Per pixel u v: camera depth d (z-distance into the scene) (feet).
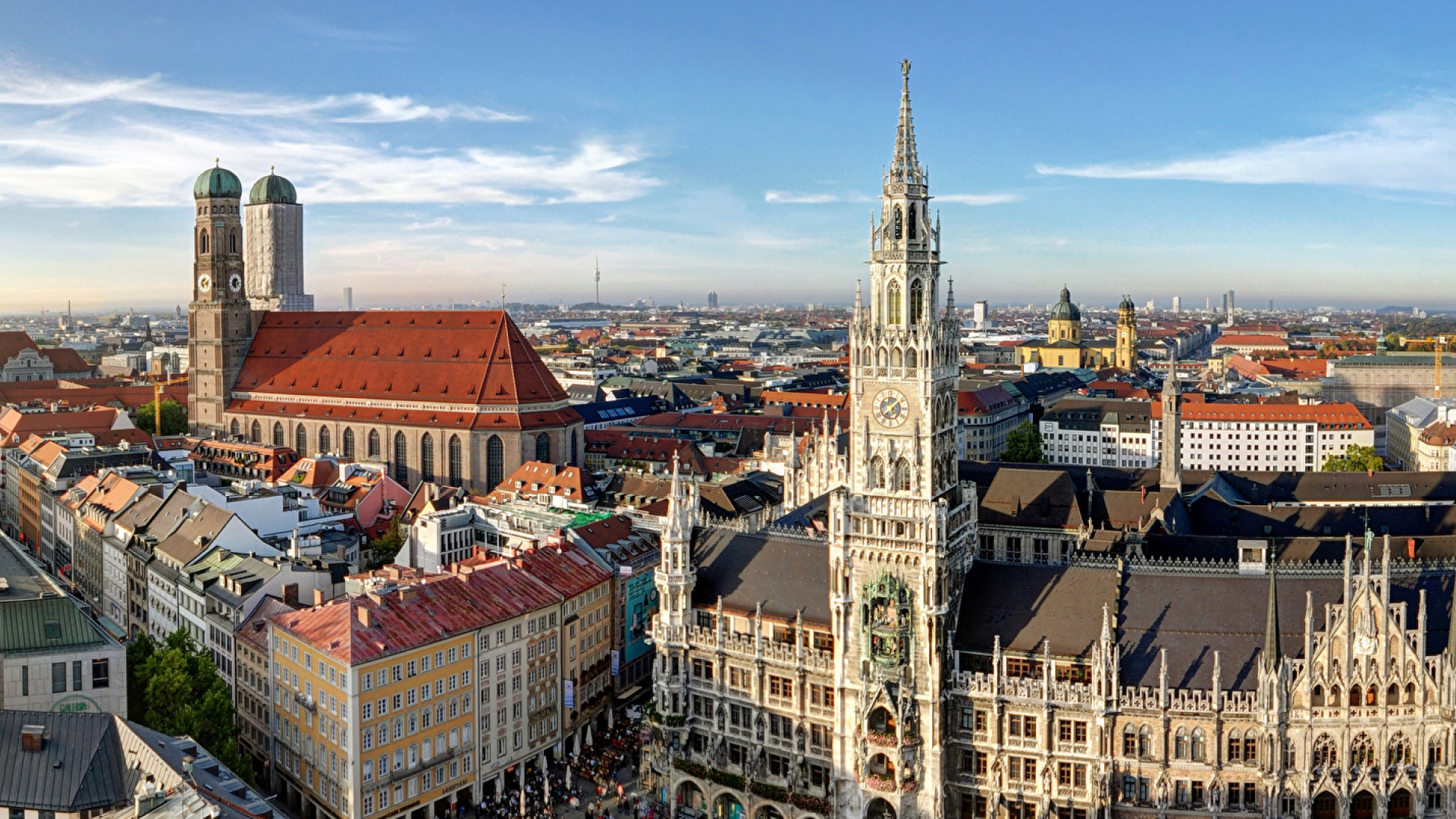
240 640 464.24
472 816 420.36
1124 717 349.61
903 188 369.71
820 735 392.27
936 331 372.99
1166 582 370.73
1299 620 356.59
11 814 292.40
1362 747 343.87
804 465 586.04
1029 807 362.12
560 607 468.75
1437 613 357.41
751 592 416.67
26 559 482.69
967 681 366.63
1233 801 345.92
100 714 320.09
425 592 434.71
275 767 435.94
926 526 363.35
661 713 422.82
